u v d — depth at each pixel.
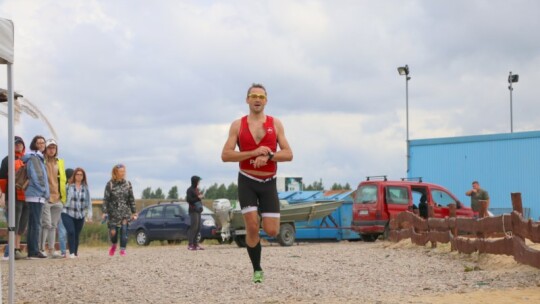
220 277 11.52
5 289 10.44
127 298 9.44
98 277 11.88
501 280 9.86
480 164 33.53
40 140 15.56
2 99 10.84
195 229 21.47
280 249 19.80
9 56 7.54
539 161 32.03
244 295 9.25
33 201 15.56
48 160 16.45
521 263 11.50
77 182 16.61
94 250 23.47
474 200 26.77
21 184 15.46
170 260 15.14
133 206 17.61
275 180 9.05
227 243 29.05
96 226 32.19
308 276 11.45
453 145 34.25
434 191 27.34
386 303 7.65
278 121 9.01
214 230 27.73
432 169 34.78
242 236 23.97
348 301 8.04
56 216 16.58
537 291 8.34
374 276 11.37
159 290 10.13
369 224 26.48
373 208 26.44
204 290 9.97
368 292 9.12
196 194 21.52
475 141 33.69
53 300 9.40
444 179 34.47
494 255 13.18
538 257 10.62
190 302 8.82
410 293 8.77
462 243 14.84
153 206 29.73
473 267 12.29
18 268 13.54
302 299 8.54
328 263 14.06
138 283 10.98
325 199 29.11
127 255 17.47
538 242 10.61
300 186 32.81
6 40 7.46
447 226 16.33
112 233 17.44
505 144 32.91
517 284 9.25
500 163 33.03
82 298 9.54
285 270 12.53
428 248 17.59
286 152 8.85
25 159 15.51
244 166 8.94
